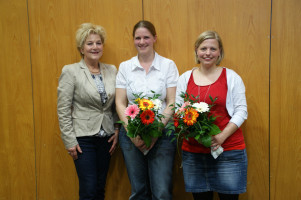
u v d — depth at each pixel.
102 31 1.67
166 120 1.54
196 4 1.80
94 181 1.63
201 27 1.81
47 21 1.90
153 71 1.62
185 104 1.35
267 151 1.84
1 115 2.00
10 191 2.05
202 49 1.45
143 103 1.36
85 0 1.87
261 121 1.83
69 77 1.60
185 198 1.92
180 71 1.86
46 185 2.03
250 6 1.76
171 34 1.84
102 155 1.71
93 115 1.64
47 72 1.94
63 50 1.91
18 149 2.02
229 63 1.82
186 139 1.44
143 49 1.59
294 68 1.76
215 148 1.39
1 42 1.95
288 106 1.79
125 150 1.62
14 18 1.92
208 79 1.49
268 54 1.78
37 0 1.89
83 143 1.62
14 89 1.97
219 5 1.79
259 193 1.87
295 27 1.74
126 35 1.87
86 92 1.60
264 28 1.77
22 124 2.00
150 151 1.59
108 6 1.86
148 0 1.83
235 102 1.45
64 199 2.03
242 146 1.46
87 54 1.63
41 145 2.00
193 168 1.50
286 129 1.81
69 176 2.01
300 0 1.72
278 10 1.74
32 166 2.02
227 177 1.42
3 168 2.04
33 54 1.94
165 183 1.56
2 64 1.96
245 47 1.79
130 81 1.61
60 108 1.59
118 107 1.64
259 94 1.81
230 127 1.39
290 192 1.83
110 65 1.81
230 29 1.79
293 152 1.81
